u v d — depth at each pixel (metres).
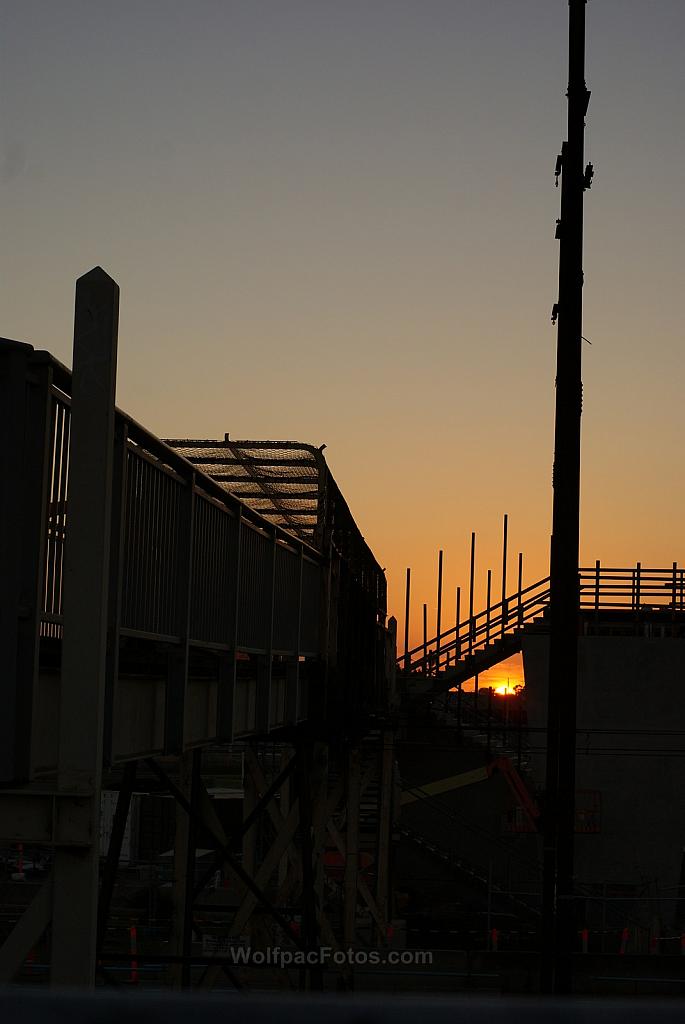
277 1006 0.74
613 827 31.78
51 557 5.51
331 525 18.09
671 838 31.58
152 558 7.61
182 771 14.96
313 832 19.88
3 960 5.33
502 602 34.44
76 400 5.55
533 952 23.25
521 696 36.94
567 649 14.65
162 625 7.98
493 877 38.31
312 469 18.00
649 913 30.83
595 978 22.27
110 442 5.55
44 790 5.36
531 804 31.62
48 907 5.36
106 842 37.66
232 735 10.66
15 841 5.37
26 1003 0.74
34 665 5.19
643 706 32.12
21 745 5.18
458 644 34.81
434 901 38.25
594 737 32.19
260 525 12.38
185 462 8.19
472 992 22.92
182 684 8.46
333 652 18.53
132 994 0.79
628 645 32.25
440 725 34.25
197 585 9.21
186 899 14.46
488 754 31.19
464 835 39.12
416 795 36.78
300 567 15.15
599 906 31.45
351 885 23.89
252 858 20.27
